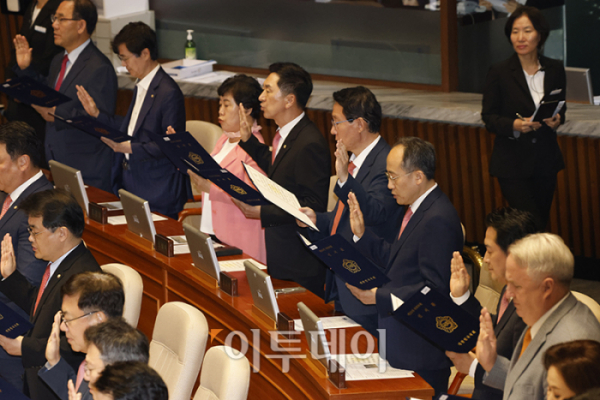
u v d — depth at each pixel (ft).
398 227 32.73
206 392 27.89
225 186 33.22
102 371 20.65
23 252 36.76
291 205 31.48
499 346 25.35
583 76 56.34
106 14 70.59
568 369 18.07
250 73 69.62
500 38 60.90
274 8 67.56
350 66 64.95
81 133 51.70
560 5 62.13
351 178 31.55
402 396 25.80
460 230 29.09
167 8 72.95
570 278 21.79
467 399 23.30
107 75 50.80
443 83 60.80
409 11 61.05
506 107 46.19
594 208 51.06
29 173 38.75
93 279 28.43
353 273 27.48
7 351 32.14
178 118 45.60
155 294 39.63
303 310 27.45
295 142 36.24
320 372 26.96
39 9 60.03
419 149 29.14
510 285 22.26
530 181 46.16
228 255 39.70
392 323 28.91
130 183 47.24
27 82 45.47
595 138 50.16
